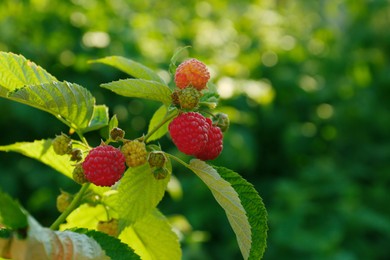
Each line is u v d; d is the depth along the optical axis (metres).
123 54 1.46
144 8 1.75
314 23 2.20
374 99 1.86
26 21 1.50
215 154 0.45
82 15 1.51
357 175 1.71
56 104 0.44
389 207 1.61
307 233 1.41
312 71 1.82
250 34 1.79
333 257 1.35
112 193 0.49
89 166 0.43
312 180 1.57
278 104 1.72
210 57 1.58
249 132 1.57
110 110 1.47
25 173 1.45
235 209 0.42
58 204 0.49
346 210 1.47
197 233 1.07
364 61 1.93
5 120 1.46
